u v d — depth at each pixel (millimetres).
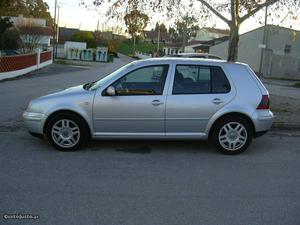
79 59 64188
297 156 7879
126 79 7617
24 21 57562
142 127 7602
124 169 6719
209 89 7695
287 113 12164
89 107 7523
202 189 5914
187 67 7723
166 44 107250
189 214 5023
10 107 12406
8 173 6344
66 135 7633
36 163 6887
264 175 6652
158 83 7625
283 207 5324
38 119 7590
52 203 5234
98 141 8430
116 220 4797
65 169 6621
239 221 4863
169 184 6078
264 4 12883
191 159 7430
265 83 34531
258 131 7816
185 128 7664
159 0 13320
